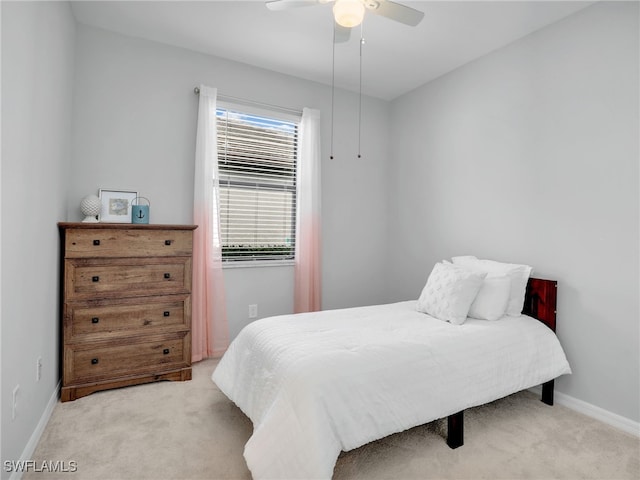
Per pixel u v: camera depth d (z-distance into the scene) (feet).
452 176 10.80
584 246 7.57
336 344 5.85
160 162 9.59
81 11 8.22
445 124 11.07
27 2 5.08
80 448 5.72
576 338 7.66
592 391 7.36
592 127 7.46
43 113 6.01
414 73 11.10
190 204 9.98
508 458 5.70
